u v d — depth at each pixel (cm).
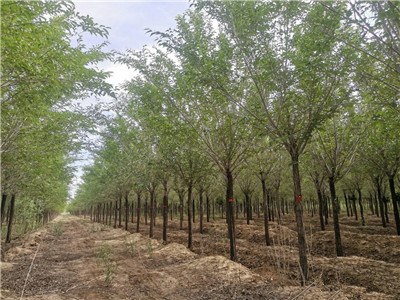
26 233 2081
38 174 1134
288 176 1870
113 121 1258
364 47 659
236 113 961
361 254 1127
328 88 738
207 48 850
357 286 682
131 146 1471
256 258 1040
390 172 1427
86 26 534
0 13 370
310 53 639
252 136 944
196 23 898
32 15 430
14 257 1197
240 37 721
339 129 1005
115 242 1650
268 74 703
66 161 1506
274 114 786
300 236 737
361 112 972
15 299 604
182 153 1227
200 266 895
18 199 2002
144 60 1058
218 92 814
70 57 571
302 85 704
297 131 729
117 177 1875
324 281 741
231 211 1008
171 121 1023
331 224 2236
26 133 793
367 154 1284
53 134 913
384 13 461
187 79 904
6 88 508
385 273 763
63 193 3044
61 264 1077
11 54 436
